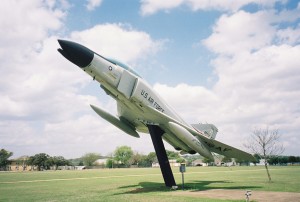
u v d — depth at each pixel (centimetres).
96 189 1895
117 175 3950
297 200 1229
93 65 1638
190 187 1898
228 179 2689
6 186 2294
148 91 1820
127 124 2181
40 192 1777
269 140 2519
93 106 2078
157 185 2139
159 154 1831
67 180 2986
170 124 1811
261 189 1719
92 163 14300
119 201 1263
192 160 13975
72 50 1562
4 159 11012
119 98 1838
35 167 10769
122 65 1802
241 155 2209
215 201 1188
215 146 2169
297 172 3931
